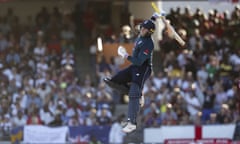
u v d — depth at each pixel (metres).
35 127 54.19
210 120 56.88
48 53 64.88
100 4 72.81
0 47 65.12
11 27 68.62
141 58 26.58
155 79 61.19
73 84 59.47
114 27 69.50
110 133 54.53
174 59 64.56
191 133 54.97
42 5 73.12
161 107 56.94
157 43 69.00
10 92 58.47
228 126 55.41
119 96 61.19
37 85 59.16
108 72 61.59
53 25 69.25
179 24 62.72
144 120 55.47
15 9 72.38
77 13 71.38
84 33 70.62
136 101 26.91
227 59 66.25
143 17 72.25
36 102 56.88
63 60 63.81
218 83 61.28
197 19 71.06
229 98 60.28
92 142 54.31
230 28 71.19
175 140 54.50
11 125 54.69
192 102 58.41
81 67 67.19
